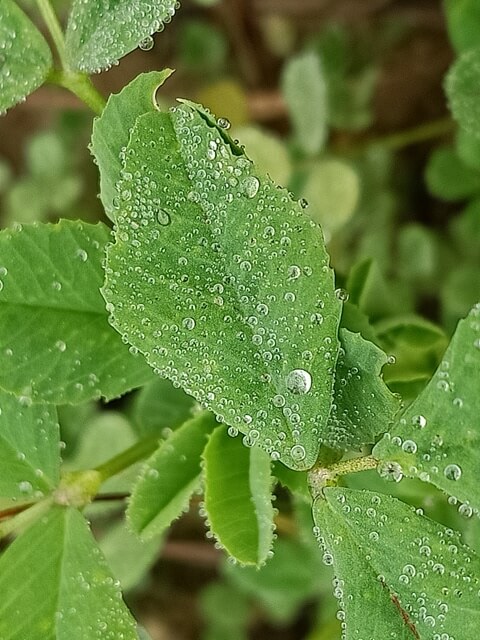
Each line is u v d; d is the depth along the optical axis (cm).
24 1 10
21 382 5
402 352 7
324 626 9
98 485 6
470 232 10
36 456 5
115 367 5
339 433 5
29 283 5
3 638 5
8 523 5
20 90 5
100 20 5
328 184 9
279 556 9
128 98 5
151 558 8
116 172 5
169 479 5
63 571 5
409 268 10
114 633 5
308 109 9
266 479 5
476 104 7
